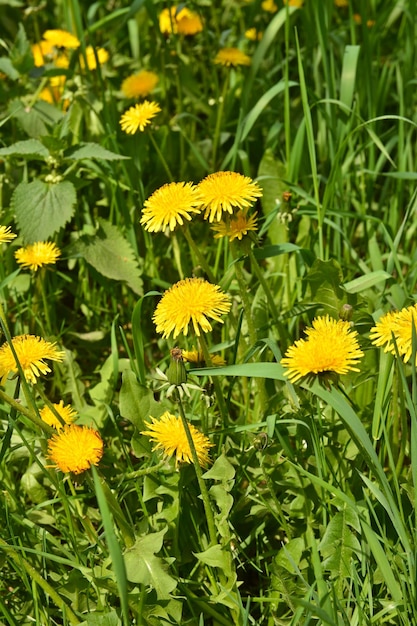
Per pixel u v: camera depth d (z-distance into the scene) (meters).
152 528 1.34
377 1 1.84
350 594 1.28
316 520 1.36
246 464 1.36
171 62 1.76
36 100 1.69
